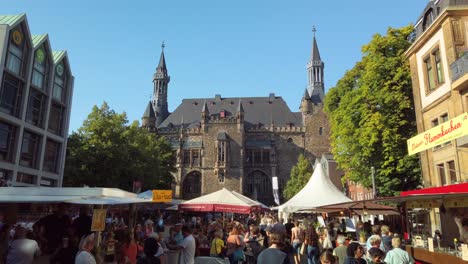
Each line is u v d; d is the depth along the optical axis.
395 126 29.16
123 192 13.09
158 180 54.03
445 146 22.89
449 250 12.28
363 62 33.16
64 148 46.19
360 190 53.50
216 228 15.72
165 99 103.06
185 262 10.75
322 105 91.50
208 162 86.62
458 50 21.77
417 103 26.34
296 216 38.09
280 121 93.00
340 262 11.40
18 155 37.03
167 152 69.06
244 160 88.75
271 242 7.69
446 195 11.57
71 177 39.88
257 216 37.22
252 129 91.50
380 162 30.08
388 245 12.43
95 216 11.54
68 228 11.41
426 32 24.56
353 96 32.59
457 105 21.12
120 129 42.53
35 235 13.05
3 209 18.00
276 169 88.25
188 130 89.62
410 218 17.47
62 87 47.12
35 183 40.16
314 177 23.34
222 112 92.56
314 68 97.38
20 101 37.91
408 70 29.50
